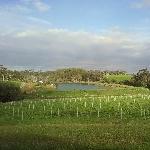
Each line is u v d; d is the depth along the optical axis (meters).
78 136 46.25
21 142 41.03
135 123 63.62
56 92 163.25
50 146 37.69
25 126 61.19
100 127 55.38
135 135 45.94
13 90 145.75
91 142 41.00
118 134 47.03
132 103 92.44
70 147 37.34
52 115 82.56
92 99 102.81
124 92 157.38
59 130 52.84
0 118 79.19
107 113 82.88
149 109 84.69
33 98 138.00
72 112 84.88
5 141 42.03
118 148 37.53
